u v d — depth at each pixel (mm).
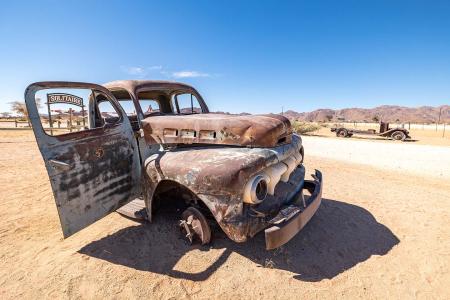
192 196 3477
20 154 11258
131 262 3117
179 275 2898
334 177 7121
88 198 3148
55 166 2830
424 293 2662
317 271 2977
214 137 3189
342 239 3662
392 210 4711
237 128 3068
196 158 3039
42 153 2748
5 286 2750
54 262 3135
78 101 3293
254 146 3021
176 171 3004
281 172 3113
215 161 2869
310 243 3541
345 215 4461
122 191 3559
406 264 3121
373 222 4219
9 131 23625
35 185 6430
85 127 3816
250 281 2807
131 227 3885
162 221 3992
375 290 2697
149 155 3871
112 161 3422
